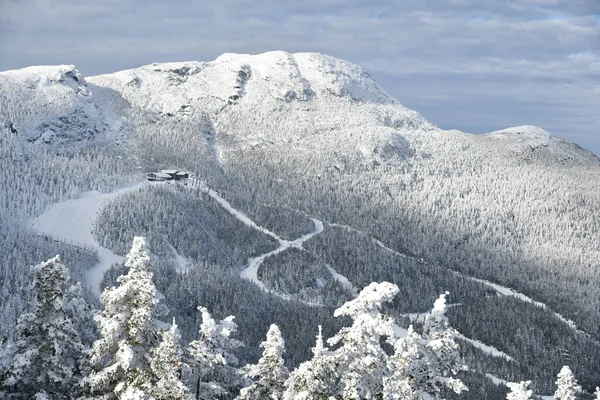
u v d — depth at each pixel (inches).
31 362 1509.6
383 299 1349.7
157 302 1491.1
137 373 1476.4
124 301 1503.4
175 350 1459.2
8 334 1568.7
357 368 1333.7
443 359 1428.4
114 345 1526.8
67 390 1584.6
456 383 1384.1
